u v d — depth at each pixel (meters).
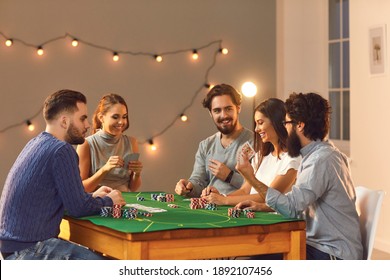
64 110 3.02
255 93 6.34
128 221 2.71
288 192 3.12
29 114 6.21
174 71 6.64
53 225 2.86
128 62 6.49
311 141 2.95
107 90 6.43
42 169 2.81
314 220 2.92
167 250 2.53
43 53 6.24
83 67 6.36
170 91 6.63
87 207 2.86
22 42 6.18
